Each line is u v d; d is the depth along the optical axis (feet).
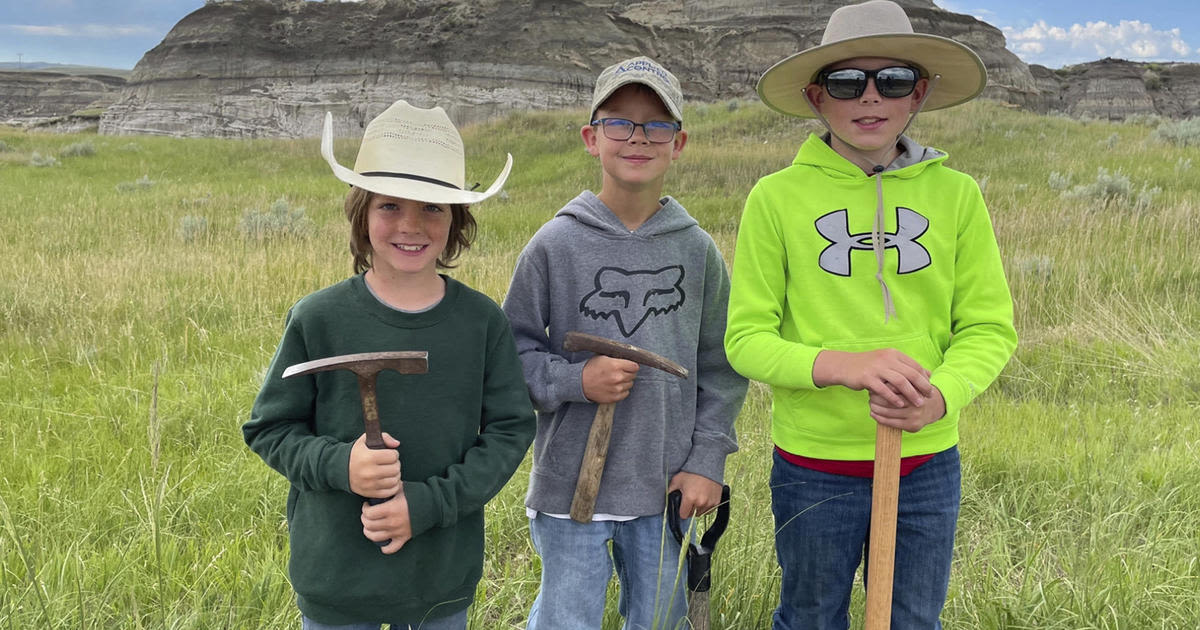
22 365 21.52
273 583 10.37
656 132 8.02
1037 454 15.34
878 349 6.76
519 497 13.88
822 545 7.80
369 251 7.18
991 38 252.62
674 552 8.60
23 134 129.49
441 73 199.41
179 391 18.63
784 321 7.99
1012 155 72.54
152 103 211.00
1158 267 29.25
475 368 7.07
